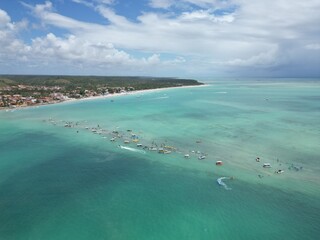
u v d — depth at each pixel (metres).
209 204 59.00
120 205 59.31
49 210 57.72
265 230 50.41
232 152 90.19
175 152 91.94
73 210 57.62
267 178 70.44
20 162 85.50
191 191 64.69
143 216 55.19
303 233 49.44
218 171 75.50
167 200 60.91
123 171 77.25
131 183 69.56
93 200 61.56
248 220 53.28
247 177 71.31
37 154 93.12
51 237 49.28
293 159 82.62
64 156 90.62
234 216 54.56
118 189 66.50
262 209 56.69
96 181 71.12
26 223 53.34
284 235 49.00
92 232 50.47
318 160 81.69
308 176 71.25
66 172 77.12
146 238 48.75
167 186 67.50
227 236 49.03
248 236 48.94
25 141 110.06
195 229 50.97
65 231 50.84
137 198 62.03
